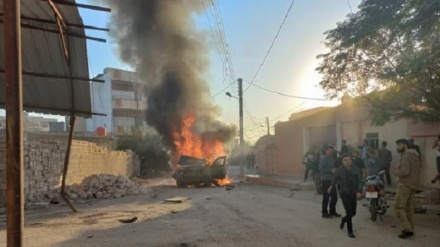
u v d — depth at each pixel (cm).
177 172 2284
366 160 1309
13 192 324
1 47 788
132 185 1903
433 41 812
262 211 1156
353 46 1027
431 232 794
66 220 1049
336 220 966
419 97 966
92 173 2119
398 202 772
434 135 1439
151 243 751
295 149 2739
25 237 818
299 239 766
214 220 1013
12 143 324
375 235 788
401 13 878
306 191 1741
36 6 729
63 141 1669
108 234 846
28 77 844
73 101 959
